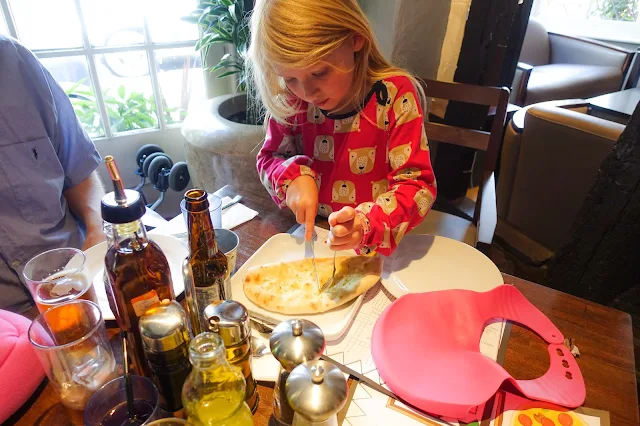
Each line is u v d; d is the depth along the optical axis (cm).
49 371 49
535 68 361
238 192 107
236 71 178
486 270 78
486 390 52
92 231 103
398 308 65
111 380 51
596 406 55
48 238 103
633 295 164
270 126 100
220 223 84
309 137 96
